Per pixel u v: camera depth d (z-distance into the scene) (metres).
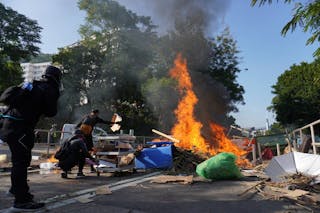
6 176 6.84
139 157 8.26
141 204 4.23
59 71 4.37
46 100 4.09
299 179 5.57
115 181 6.41
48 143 11.98
